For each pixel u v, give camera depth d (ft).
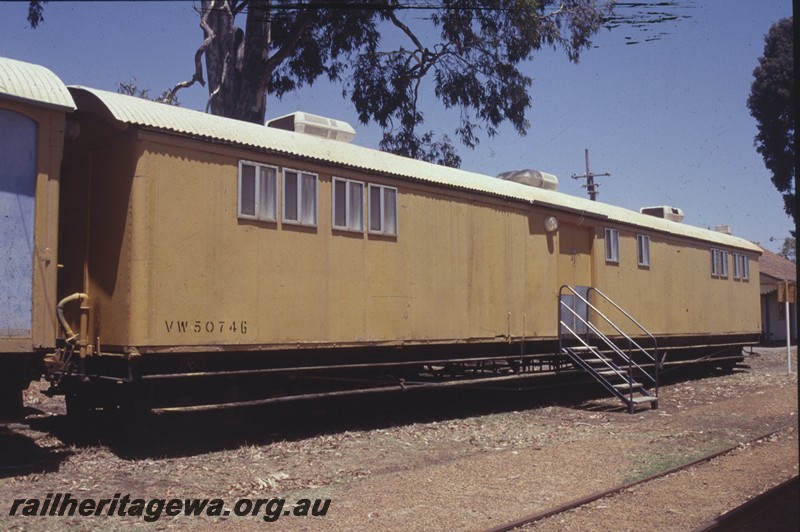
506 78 66.08
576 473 23.94
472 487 22.06
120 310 25.26
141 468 24.54
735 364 66.85
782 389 49.37
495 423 35.53
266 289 28.48
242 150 28.09
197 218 26.53
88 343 26.73
